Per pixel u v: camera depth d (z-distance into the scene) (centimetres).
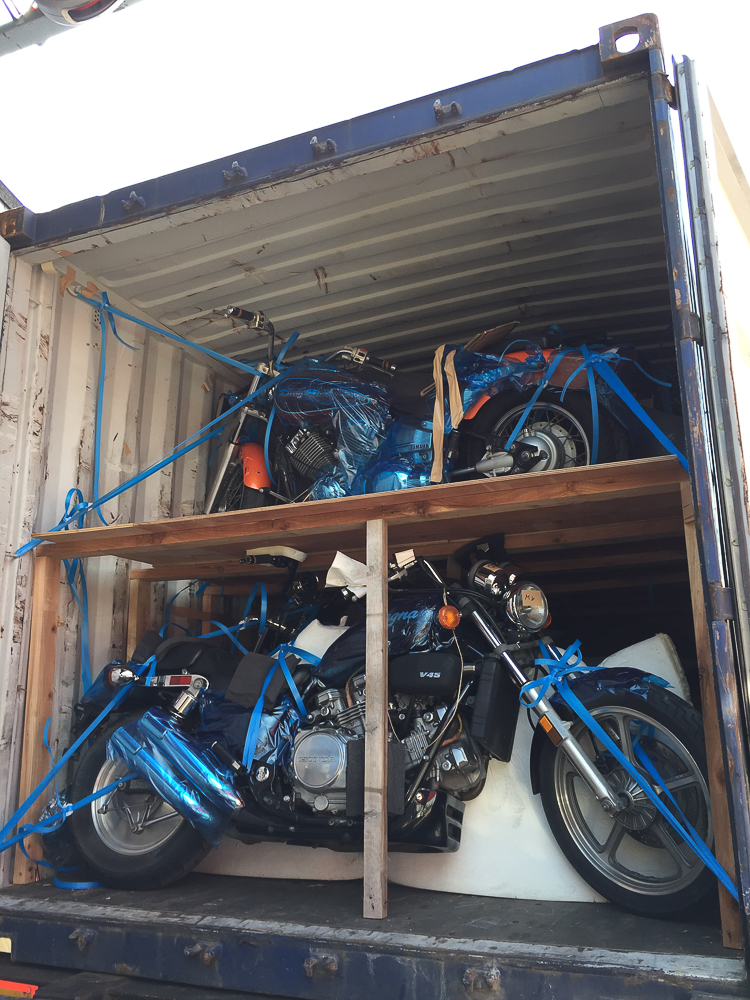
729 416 178
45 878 268
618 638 402
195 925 203
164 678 267
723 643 169
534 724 230
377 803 210
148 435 355
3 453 278
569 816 219
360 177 264
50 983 207
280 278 328
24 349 290
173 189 263
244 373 411
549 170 261
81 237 277
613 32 204
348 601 271
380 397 306
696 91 196
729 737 165
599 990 161
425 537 283
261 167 251
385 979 178
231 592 374
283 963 189
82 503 303
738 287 206
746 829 161
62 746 291
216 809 235
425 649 241
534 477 210
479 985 168
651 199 276
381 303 346
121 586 335
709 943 176
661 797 205
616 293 331
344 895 236
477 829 234
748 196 228
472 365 286
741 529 173
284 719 244
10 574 276
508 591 233
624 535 261
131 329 348
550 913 207
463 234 298
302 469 315
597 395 265
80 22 252
